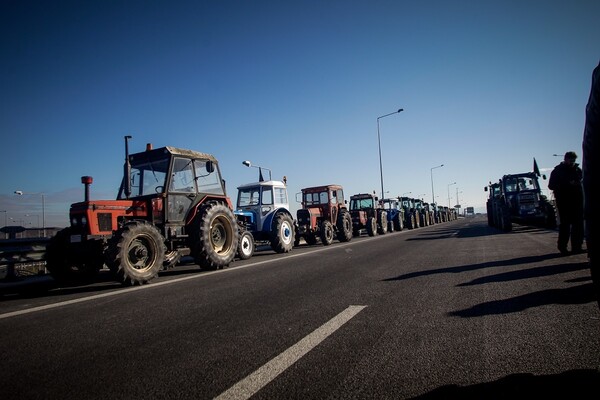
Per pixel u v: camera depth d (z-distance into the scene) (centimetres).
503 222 1377
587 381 187
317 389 197
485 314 315
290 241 1127
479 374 204
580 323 276
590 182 180
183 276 667
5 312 434
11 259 684
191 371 231
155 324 344
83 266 693
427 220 2781
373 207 1878
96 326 348
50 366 252
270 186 1134
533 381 191
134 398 199
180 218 732
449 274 520
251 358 246
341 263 714
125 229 577
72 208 622
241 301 422
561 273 470
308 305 385
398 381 202
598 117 171
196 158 777
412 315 326
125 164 679
